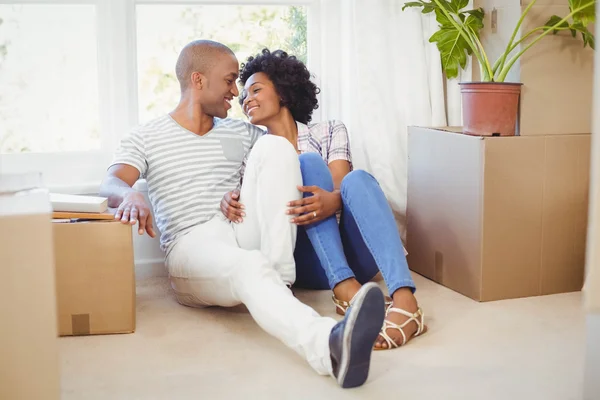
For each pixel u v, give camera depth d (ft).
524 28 8.03
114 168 7.52
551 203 7.97
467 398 5.38
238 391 5.55
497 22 8.48
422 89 9.19
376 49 9.09
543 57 8.08
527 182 7.82
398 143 9.27
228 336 6.79
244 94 8.42
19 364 4.29
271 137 6.98
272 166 6.85
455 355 6.24
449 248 8.27
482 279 7.78
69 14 8.82
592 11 7.73
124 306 6.84
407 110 9.23
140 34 9.12
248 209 7.20
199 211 7.63
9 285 4.23
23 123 8.89
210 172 7.80
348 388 5.57
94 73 8.99
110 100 8.99
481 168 7.64
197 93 7.85
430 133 8.49
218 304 7.06
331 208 6.99
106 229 6.72
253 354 6.32
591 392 4.96
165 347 6.52
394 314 6.51
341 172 8.16
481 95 7.79
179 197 7.66
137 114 9.17
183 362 6.15
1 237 4.20
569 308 7.58
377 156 9.23
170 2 9.11
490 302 7.81
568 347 6.44
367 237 6.84
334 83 9.61
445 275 8.39
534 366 6.00
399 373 5.85
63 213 6.74
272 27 9.55
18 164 8.83
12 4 8.68
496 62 7.99
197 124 7.91
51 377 4.34
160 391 5.56
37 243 4.25
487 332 6.83
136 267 9.01
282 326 5.88
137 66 9.16
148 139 7.71
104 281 6.79
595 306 4.11
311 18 9.62
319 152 8.34
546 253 8.02
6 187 4.97
